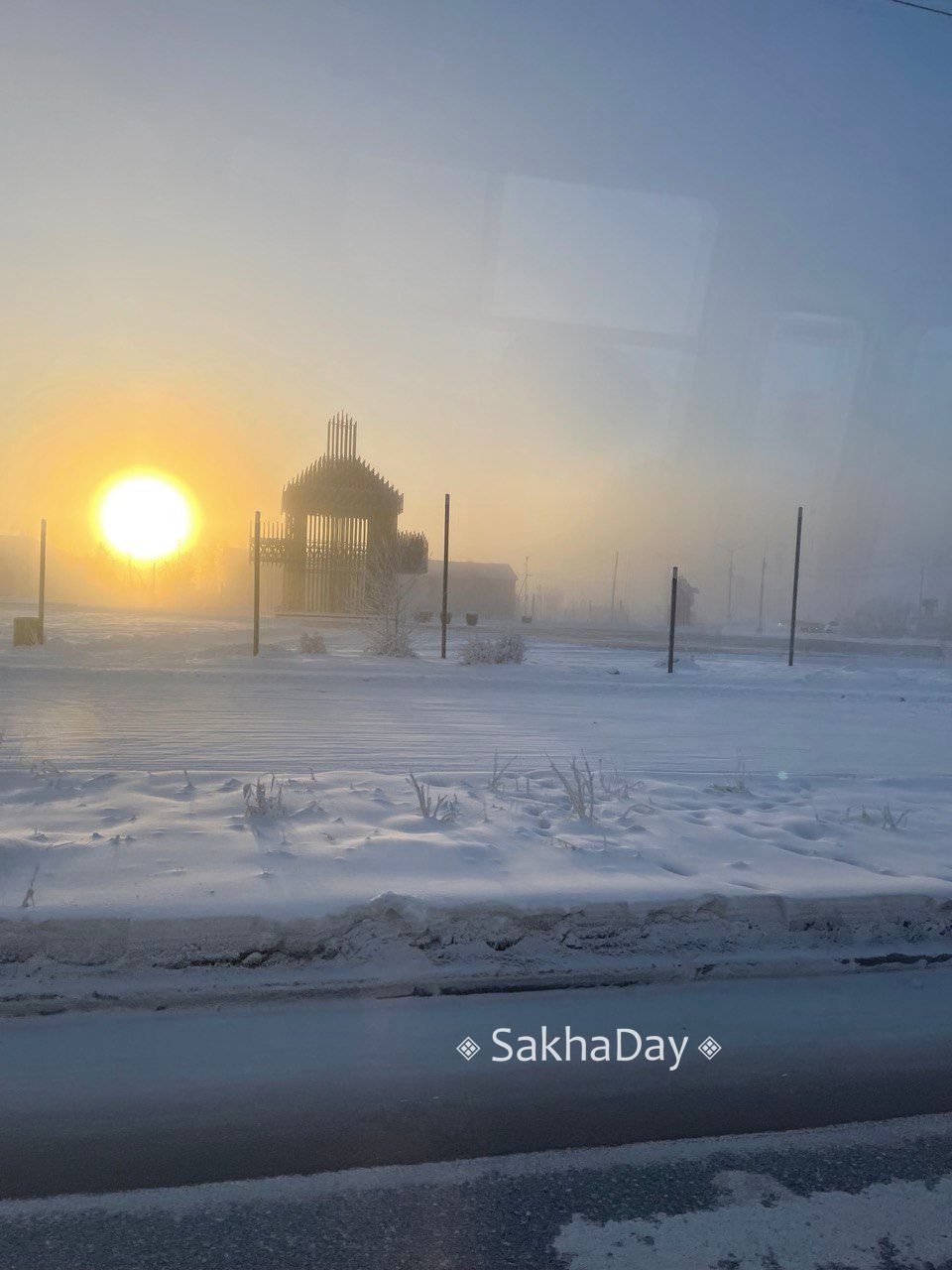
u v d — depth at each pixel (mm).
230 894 4453
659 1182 2736
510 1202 2617
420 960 4289
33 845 5180
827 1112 3170
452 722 13414
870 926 4770
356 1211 2551
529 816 6602
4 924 4004
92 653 23578
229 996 3941
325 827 5934
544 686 19375
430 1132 2977
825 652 41875
